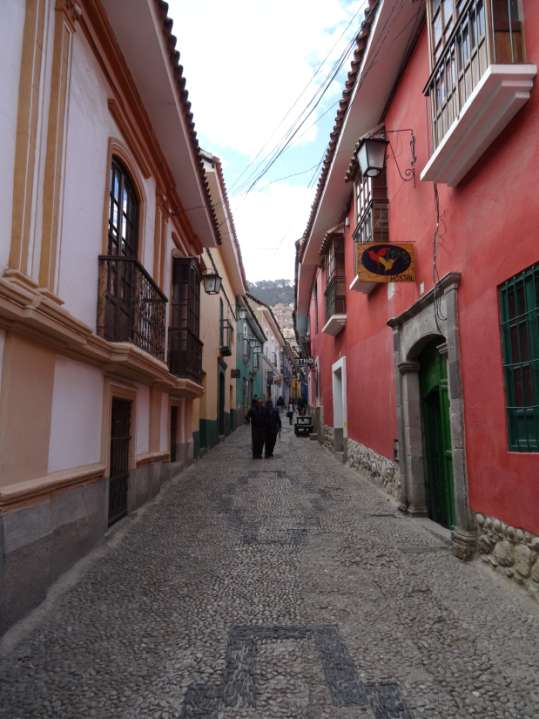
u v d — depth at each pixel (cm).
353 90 786
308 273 1925
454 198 536
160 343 755
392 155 778
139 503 730
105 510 571
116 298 574
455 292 528
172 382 862
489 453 465
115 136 625
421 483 696
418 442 702
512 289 429
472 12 446
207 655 327
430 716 264
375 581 453
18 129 390
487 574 459
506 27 407
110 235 620
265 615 386
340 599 415
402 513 704
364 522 657
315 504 765
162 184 857
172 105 716
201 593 428
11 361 370
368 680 297
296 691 287
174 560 512
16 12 387
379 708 271
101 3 531
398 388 739
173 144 816
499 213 443
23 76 396
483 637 348
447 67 512
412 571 477
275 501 786
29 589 386
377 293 895
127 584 447
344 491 868
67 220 470
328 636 352
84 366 521
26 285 377
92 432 545
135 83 666
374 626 367
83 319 513
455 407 527
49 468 438
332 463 1246
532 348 396
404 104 714
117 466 649
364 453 1002
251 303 3888
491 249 457
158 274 842
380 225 808
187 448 1155
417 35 655
